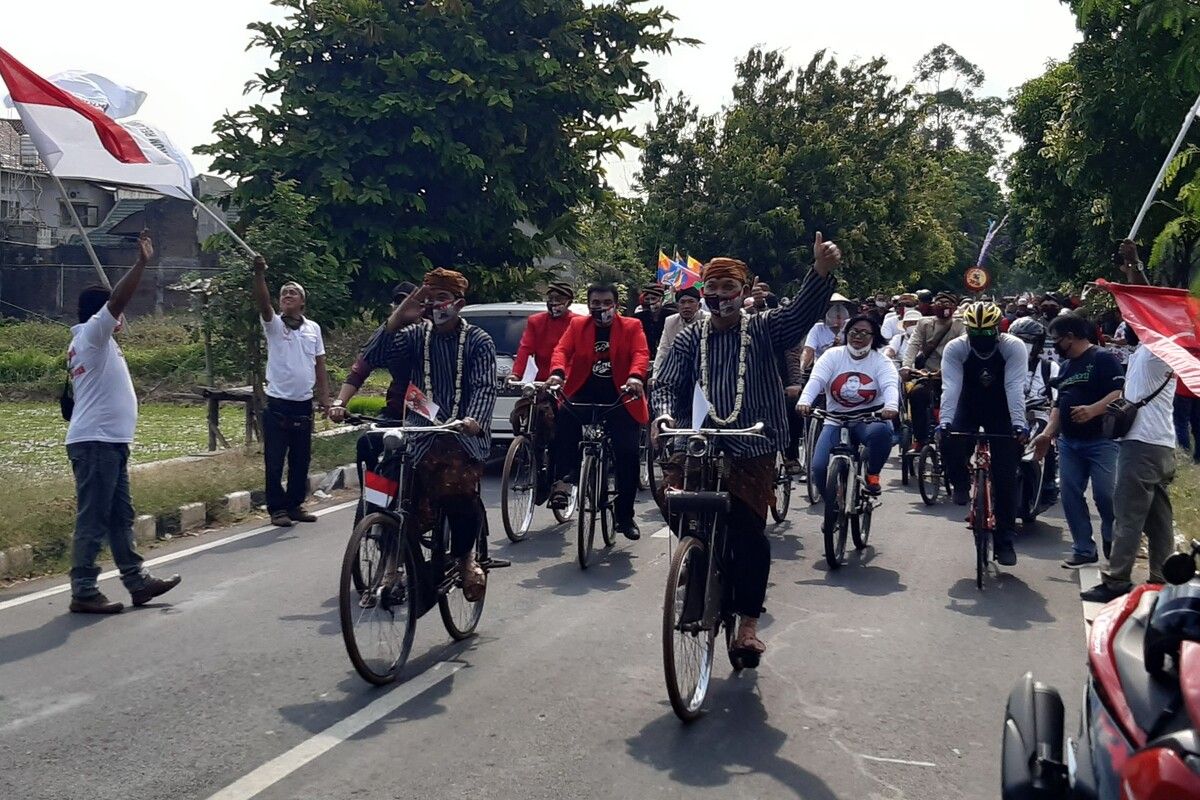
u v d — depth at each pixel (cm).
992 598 807
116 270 4488
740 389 578
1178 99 1157
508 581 841
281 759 496
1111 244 2422
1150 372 768
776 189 3347
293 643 671
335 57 2033
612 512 974
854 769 497
